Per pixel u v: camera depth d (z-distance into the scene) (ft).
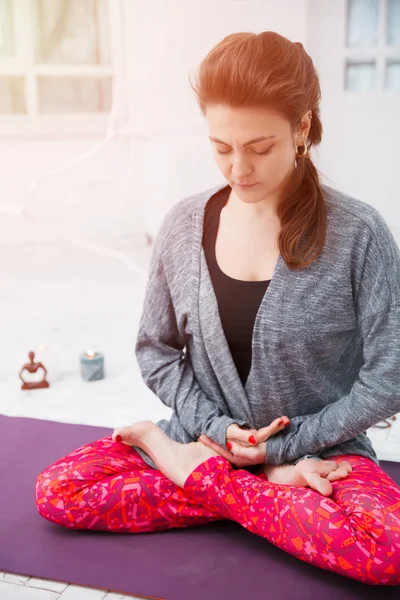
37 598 4.30
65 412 6.96
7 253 13.97
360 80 11.91
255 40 3.81
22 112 13.39
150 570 4.52
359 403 4.37
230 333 4.59
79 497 4.80
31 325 9.70
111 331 9.43
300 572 4.47
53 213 14.02
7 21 12.86
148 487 4.82
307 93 3.93
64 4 12.80
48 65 13.10
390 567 3.94
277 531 4.30
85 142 13.58
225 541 4.82
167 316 5.04
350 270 4.33
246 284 4.50
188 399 4.90
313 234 4.32
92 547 4.77
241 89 3.70
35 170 13.78
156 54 12.14
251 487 4.50
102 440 5.14
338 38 11.67
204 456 4.76
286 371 4.53
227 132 3.87
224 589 4.32
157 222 13.29
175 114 12.21
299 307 4.37
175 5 11.68
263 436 4.56
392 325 4.29
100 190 13.84
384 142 12.09
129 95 12.82
